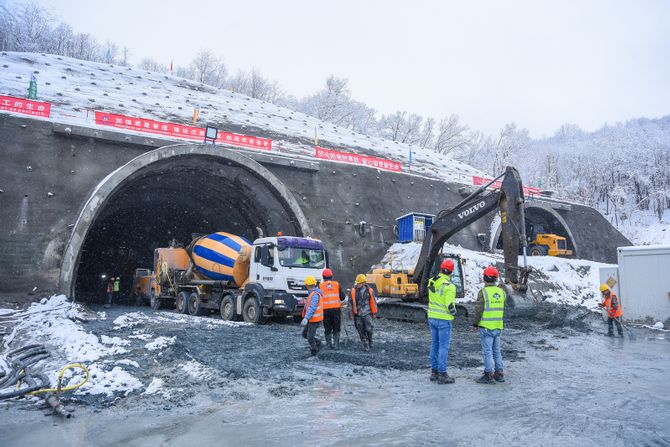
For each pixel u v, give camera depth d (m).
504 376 7.80
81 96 32.31
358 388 7.00
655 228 86.06
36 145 19.83
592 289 28.05
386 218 30.58
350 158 31.00
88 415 6.05
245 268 17.97
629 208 97.19
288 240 16.28
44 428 5.53
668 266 15.91
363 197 29.97
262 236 26.11
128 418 5.84
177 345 10.20
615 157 101.50
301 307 15.77
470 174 51.66
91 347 10.40
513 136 86.31
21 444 4.99
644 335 13.95
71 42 84.81
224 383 7.43
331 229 27.89
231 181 25.81
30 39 70.31
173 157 22.31
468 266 26.33
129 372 8.27
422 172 41.84
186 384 7.46
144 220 35.84
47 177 19.80
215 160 24.00
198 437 5.00
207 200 29.11
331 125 54.47
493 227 35.44
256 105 52.03
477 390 6.79
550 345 11.66
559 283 27.41
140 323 15.04
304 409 5.93
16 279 18.14
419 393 6.62
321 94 87.25
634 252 16.66
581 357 9.95
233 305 17.31
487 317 7.28
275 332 13.76
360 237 28.88
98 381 7.54
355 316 10.37
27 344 10.55
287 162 26.91
